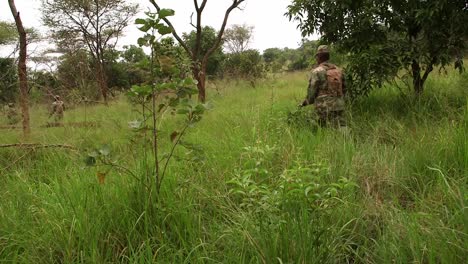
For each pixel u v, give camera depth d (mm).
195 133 5871
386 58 6449
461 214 2594
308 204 2928
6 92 11812
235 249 2676
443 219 2826
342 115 5906
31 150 5398
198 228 3043
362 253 2701
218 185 3811
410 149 4293
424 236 2557
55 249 2867
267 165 4105
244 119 6539
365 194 3414
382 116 6043
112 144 5570
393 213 2996
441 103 5945
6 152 5934
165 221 3113
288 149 4590
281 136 5160
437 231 2547
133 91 3139
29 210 3408
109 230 3016
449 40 6160
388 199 3410
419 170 3773
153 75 3199
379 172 3738
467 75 6934
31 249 2863
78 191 3520
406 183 3609
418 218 2783
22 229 3090
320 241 2586
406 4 6438
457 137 4070
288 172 3535
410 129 5230
